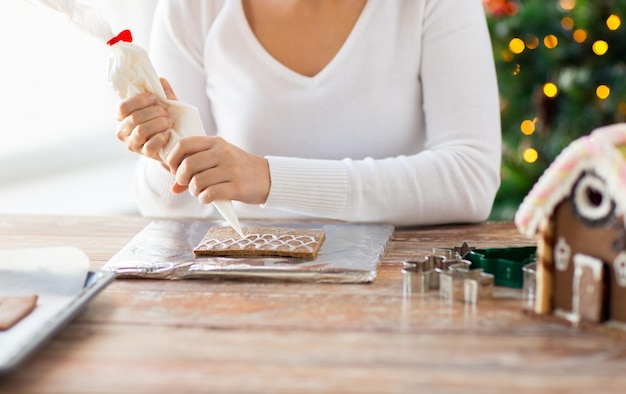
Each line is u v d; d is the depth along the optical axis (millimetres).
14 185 2508
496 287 1023
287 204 1323
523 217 891
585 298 857
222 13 1603
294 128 1588
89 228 1371
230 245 1143
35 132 2654
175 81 1644
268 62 1578
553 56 2420
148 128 1213
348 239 1220
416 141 1628
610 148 803
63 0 1168
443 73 1521
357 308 941
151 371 773
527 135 2539
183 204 1578
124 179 2873
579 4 2395
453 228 1396
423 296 985
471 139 1478
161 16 1649
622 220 815
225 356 805
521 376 753
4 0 2467
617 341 829
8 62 2510
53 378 762
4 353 784
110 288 1025
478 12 1568
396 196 1384
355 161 1413
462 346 824
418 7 1544
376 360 792
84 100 2846
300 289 1016
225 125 1646
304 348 822
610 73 2414
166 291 1013
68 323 899
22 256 1057
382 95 1572
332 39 1570
